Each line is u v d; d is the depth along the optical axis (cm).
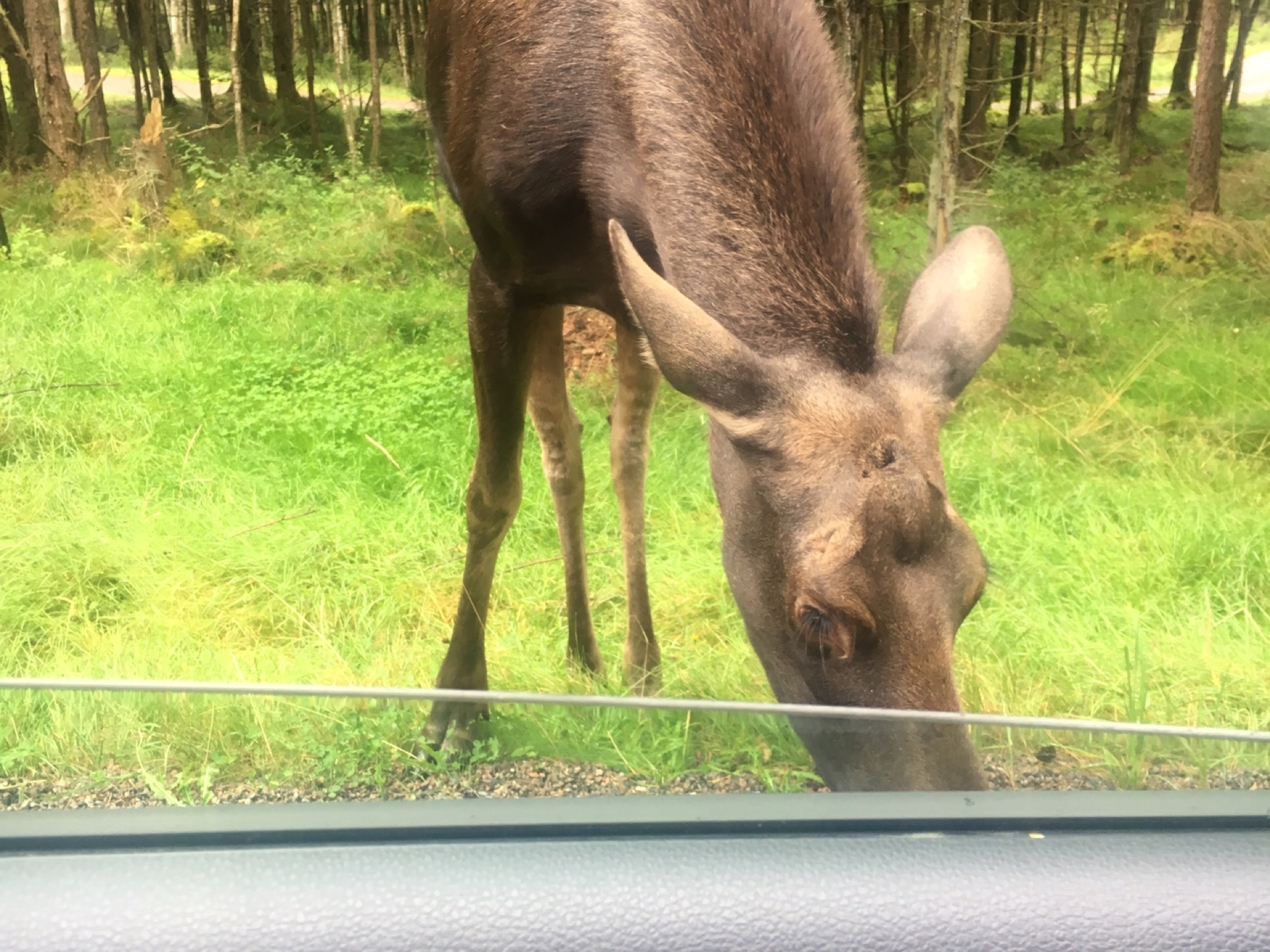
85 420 579
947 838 129
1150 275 1068
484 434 360
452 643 365
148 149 1148
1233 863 127
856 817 131
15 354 673
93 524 455
